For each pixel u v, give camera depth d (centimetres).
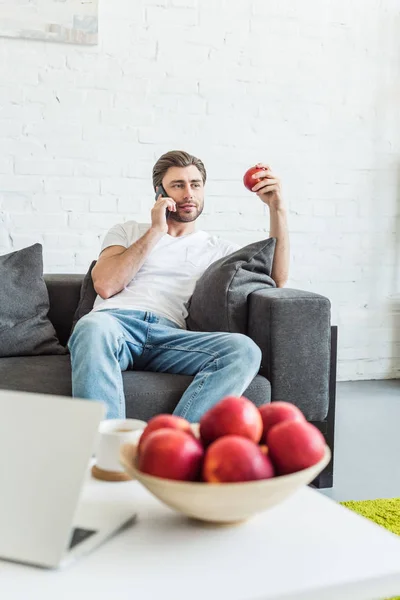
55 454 85
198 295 244
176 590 76
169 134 343
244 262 237
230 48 347
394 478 239
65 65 327
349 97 367
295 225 366
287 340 219
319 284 373
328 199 370
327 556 84
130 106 337
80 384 195
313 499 102
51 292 270
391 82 373
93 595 74
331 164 368
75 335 205
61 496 83
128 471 88
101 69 331
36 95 324
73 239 336
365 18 366
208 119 348
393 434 290
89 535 87
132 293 249
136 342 222
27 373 216
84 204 336
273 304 218
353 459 258
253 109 354
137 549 85
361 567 81
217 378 200
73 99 329
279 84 356
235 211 356
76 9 322
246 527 92
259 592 75
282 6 353
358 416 316
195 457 85
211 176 351
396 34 371
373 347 387
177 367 218
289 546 86
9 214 327
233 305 231
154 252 260
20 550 82
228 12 346
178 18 339
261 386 212
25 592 75
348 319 380
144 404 203
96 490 104
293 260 368
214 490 81
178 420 94
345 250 376
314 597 77
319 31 359
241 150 354
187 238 265
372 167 375
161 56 338
